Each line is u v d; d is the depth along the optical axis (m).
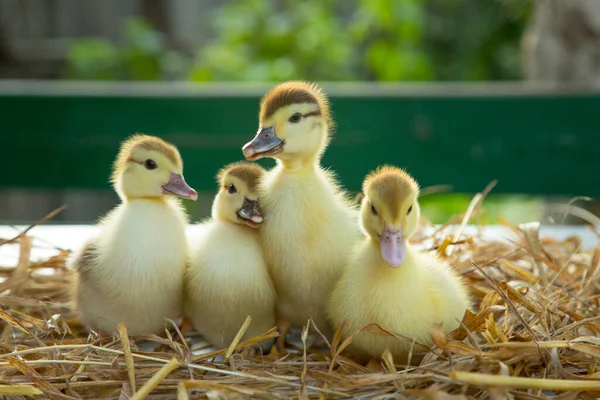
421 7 2.21
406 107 1.47
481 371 1.06
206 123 1.48
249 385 1.06
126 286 1.13
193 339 1.17
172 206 1.16
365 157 1.48
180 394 1.05
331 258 1.13
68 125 1.49
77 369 1.08
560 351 1.09
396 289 1.10
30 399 1.06
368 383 1.05
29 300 1.15
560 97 1.46
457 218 1.29
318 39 2.18
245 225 1.15
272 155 1.14
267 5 2.36
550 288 1.17
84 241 1.17
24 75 2.36
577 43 1.59
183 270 1.15
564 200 1.64
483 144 1.48
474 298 1.18
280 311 1.15
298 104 1.14
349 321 1.09
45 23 2.49
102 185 1.50
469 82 2.16
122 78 2.22
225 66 2.10
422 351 1.10
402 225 1.09
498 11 2.17
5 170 1.49
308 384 1.06
